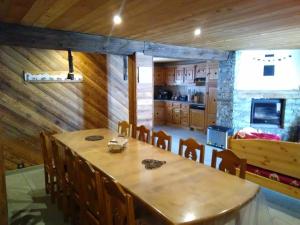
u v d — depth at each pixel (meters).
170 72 8.55
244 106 5.77
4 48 3.80
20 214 2.81
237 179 1.97
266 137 3.39
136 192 1.72
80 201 2.26
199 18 2.69
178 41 4.26
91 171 1.86
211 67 6.71
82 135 3.54
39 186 3.55
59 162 2.71
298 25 3.00
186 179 1.96
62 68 4.37
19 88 4.00
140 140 3.49
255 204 1.93
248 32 3.41
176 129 7.82
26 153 4.16
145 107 4.53
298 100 5.52
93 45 3.69
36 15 2.62
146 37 3.88
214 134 5.62
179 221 1.37
